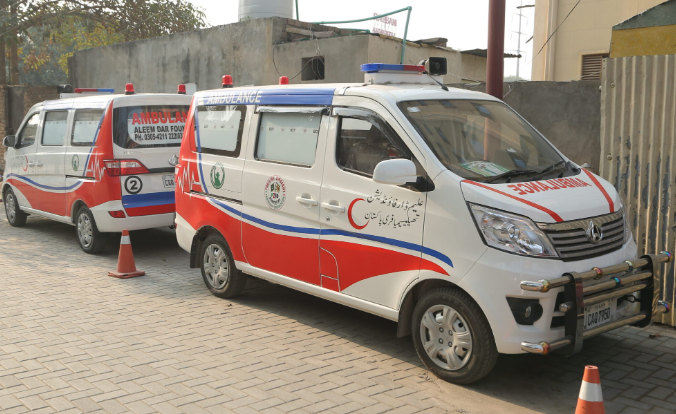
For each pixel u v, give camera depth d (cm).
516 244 399
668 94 536
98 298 645
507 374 458
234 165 604
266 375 450
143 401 405
